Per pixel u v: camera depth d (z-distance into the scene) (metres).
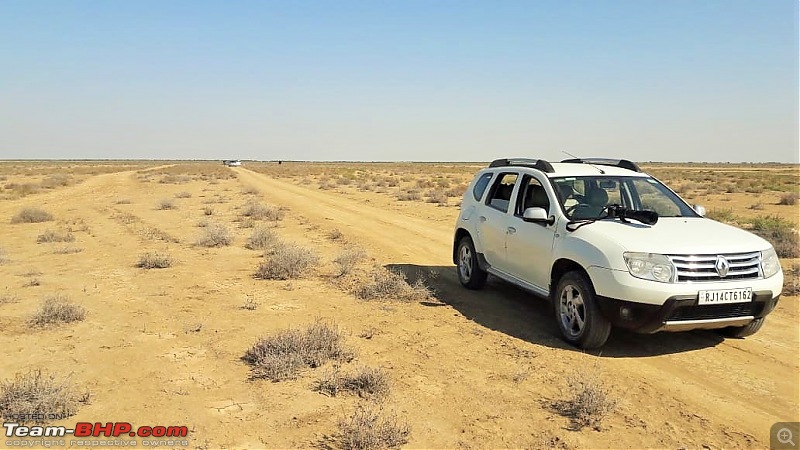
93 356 6.21
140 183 51.00
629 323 5.91
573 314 6.59
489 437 4.48
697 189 41.88
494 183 8.95
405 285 8.88
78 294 9.02
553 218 7.06
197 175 73.19
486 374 5.74
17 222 19.50
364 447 4.29
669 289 5.72
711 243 6.08
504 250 8.16
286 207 25.30
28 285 9.64
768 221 17.28
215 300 8.66
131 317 7.70
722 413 4.93
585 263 6.29
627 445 4.38
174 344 6.61
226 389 5.36
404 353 6.34
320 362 5.94
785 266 11.29
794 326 7.38
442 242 14.91
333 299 8.73
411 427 4.63
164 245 14.30
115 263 11.73
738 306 5.94
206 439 4.45
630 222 6.74
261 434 4.52
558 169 7.86
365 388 5.33
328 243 14.70
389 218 21.02
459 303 8.50
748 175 75.88
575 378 5.50
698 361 6.13
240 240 15.19
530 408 4.99
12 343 6.61
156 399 5.14
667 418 4.82
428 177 70.00
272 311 8.03
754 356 6.29
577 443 4.40
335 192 38.38
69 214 22.48
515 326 7.35
